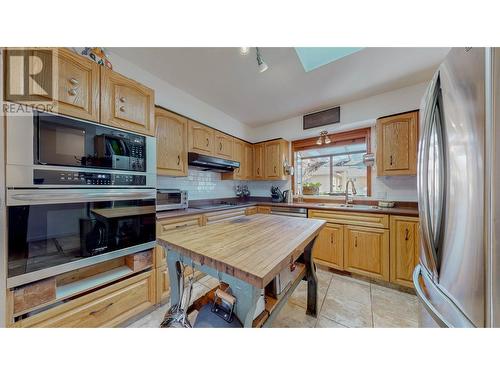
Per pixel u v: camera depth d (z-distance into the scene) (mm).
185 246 894
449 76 740
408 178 2348
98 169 1222
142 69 1891
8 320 915
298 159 3502
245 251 826
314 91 2332
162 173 1996
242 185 3656
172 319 899
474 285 600
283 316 1523
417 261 1841
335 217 2344
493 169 537
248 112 2990
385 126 2238
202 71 1934
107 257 1271
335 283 2088
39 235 994
